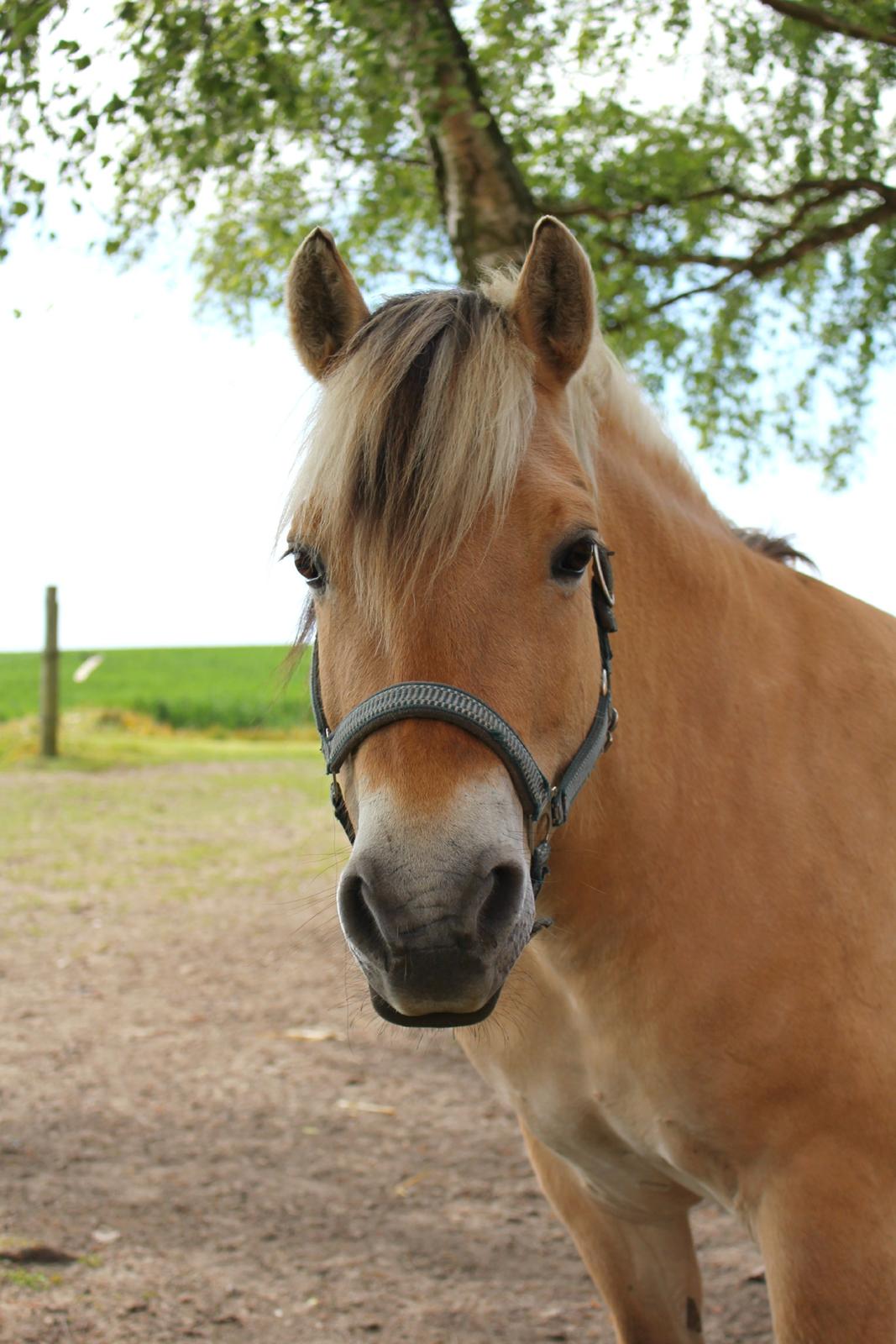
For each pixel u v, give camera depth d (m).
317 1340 2.61
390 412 1.49
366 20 4.01
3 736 13.98
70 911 6.88
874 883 1.83
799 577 2.16
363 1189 3.46
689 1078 1.76
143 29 3.78
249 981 5.57
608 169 5.56
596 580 1.71
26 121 3.48
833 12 5.13
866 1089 1.71
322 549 1.55
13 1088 4.18
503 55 5.03
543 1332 2.69
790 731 1.90
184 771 12.70
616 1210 2.08
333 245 1.73
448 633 1.45
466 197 4.38
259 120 4.10
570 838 1.77
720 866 1.79
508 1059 1.99
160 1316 2.64
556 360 1.68
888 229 5.90
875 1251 1.67
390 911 1.36
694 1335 2.12
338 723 1.58
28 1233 3.02
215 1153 3.67
